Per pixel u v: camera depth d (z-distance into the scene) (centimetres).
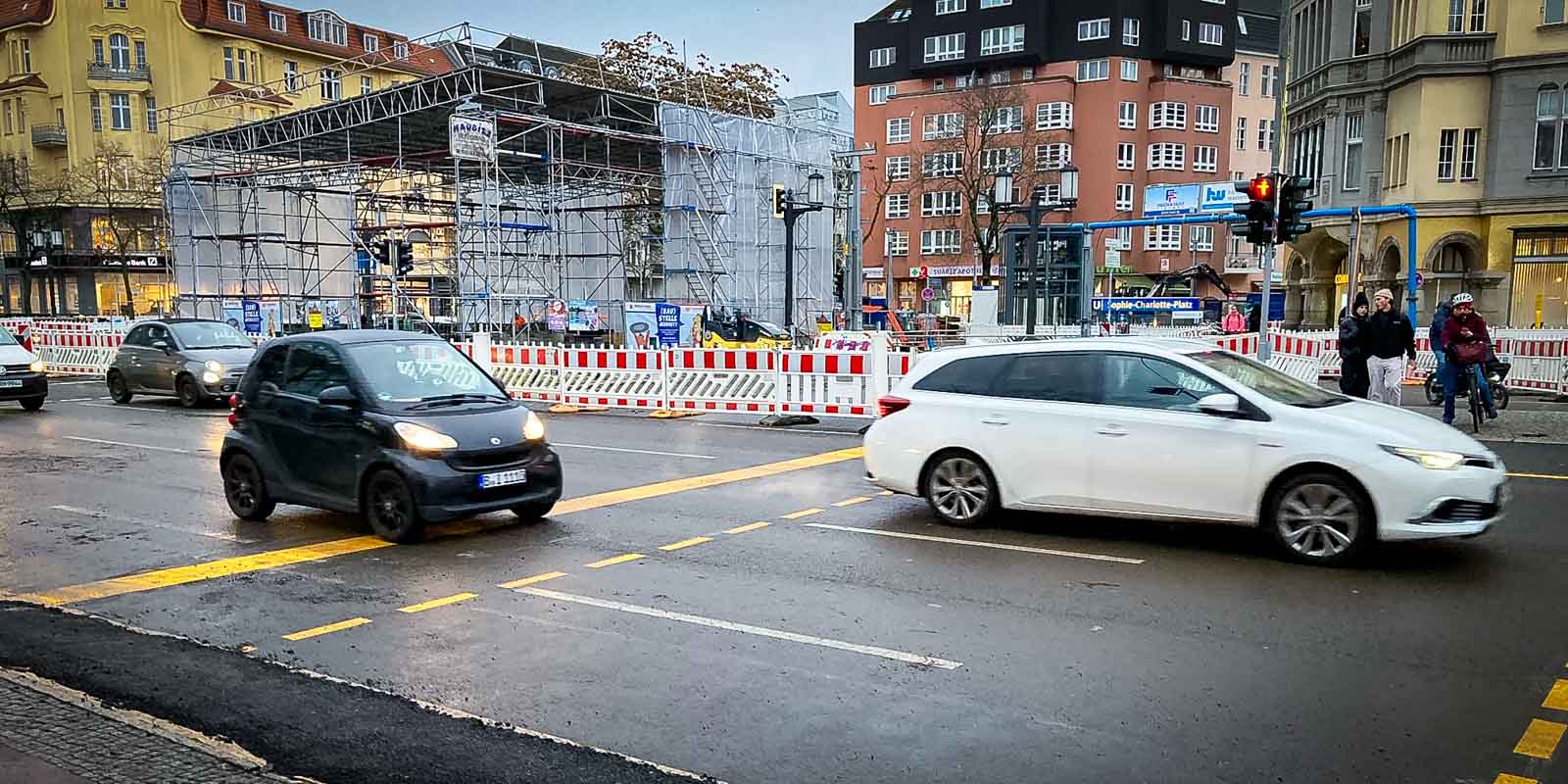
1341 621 580
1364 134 3150
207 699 479
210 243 3462
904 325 4450
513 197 3541
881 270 6925
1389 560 717
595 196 3681
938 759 411
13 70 5925
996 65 6556
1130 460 765
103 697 482
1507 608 602
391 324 3459
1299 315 3619
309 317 3198
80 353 2848
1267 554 739
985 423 830
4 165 5181
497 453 821
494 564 734
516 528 856
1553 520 837
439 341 927
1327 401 758
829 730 440
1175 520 761
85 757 402
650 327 2739
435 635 575
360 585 682
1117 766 402
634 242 4316
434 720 453
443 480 786
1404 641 545
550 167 3016
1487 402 1419
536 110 3181
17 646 558
